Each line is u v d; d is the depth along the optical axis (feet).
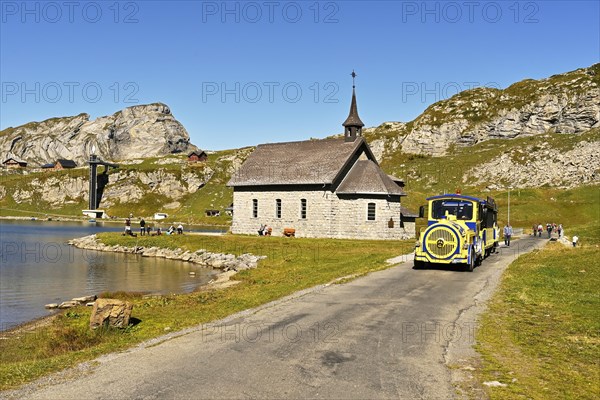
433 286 70.74
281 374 32.86
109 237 214.90
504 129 623.77
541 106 613.11
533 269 86.38
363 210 178.50
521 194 393.29
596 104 573.74
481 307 55.62
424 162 583.17
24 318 77.05
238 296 71.82
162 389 30.19
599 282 71.26
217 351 38.73
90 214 592.60
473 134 636.89
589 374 33.01
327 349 38.88
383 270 88.99
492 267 93.91
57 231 335.67
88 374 33.50
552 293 63.52
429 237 87.51
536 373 33.17
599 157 460.14
